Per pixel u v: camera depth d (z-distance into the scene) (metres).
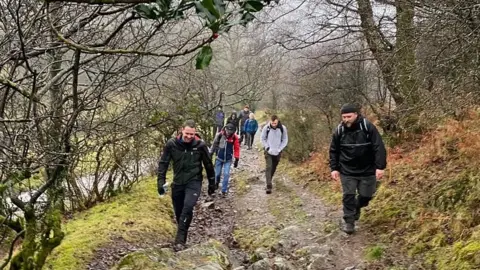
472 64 7.05
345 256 6.57
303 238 7.55
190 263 6.04
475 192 6.55
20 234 3.85
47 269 6.12
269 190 11.59
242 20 1.64
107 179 11.09
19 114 3.71
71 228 8.23
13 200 3.65
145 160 12.97
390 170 9.23
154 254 6.03
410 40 8.54
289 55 14.87
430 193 7.46
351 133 6.94
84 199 10.22
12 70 2.77
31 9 2.72
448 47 7.16
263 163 17.55
